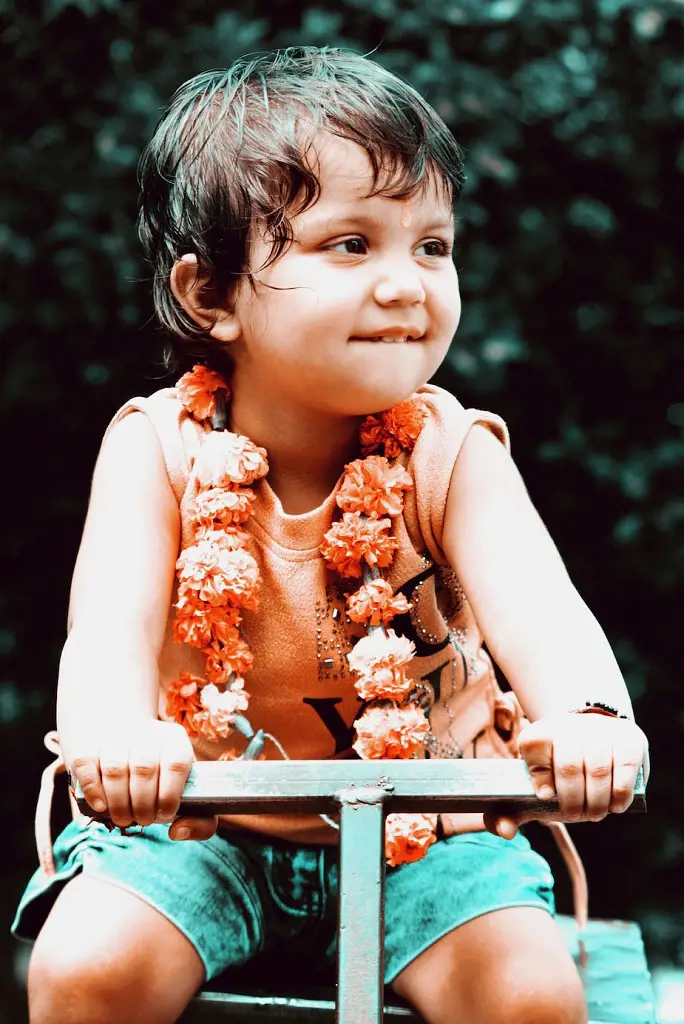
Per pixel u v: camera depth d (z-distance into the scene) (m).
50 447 5.16
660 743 5.16
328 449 2.13
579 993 1.88
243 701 2.05
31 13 4.84
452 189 2.06
